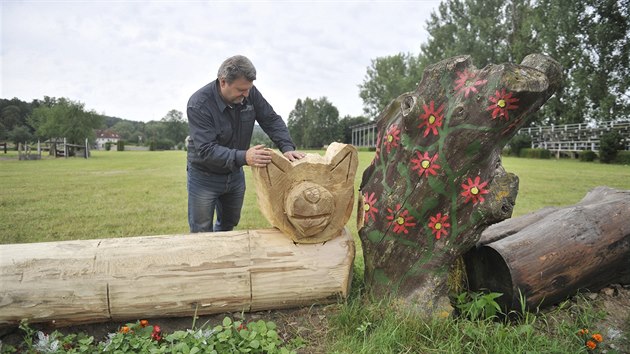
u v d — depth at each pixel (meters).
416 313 2.76
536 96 2.37
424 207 2.74
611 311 3.05
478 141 2.49
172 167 18.59
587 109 32.16
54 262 2.58
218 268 2.75
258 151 2.79
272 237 2.94
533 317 2.85
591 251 3.02
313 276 2.89
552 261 2.89
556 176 13.23
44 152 35.56
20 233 5.43
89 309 2.59
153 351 2.34
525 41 36.59
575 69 30.39
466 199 2.64
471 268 3.14
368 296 3.07
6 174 14.25
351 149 2.90
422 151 2.66
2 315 2.47
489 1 39.84
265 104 3.68
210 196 3.63
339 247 2.98
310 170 2.85
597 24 28.34
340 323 2.73
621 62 28.70
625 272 3.29
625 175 13.59
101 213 6.89
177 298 2.70
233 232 2.97
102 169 17.08
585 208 3.29
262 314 2.94
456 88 2.54
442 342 2.53
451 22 43.69
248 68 3.04
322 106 75.62
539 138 35.28
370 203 2.99
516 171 15.66
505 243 2.94
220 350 2.43
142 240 2.81
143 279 2.64
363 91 61.75
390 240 2.92
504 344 2.49
